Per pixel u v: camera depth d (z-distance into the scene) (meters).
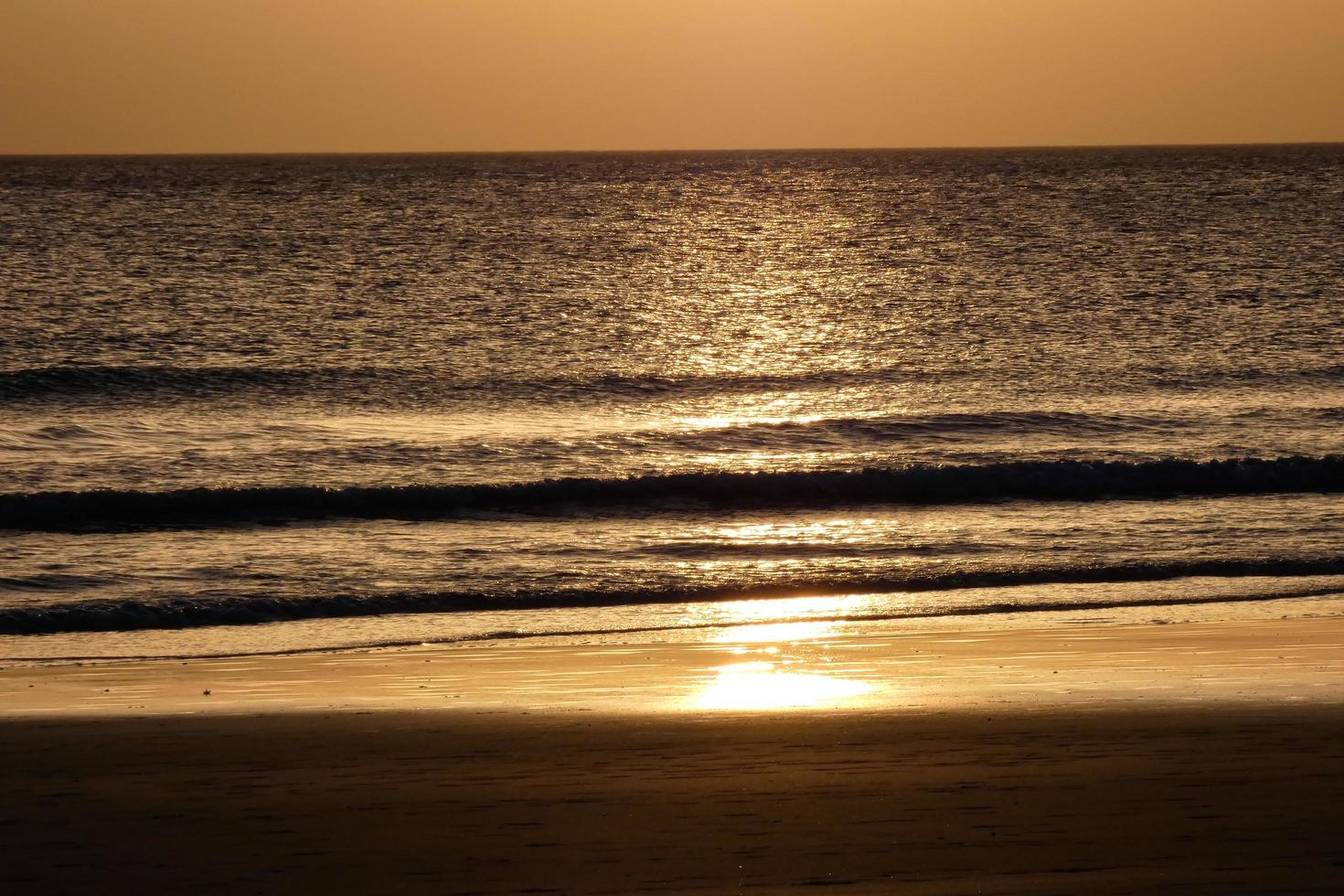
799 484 37.12
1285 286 86.19
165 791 13.77
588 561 29.70
